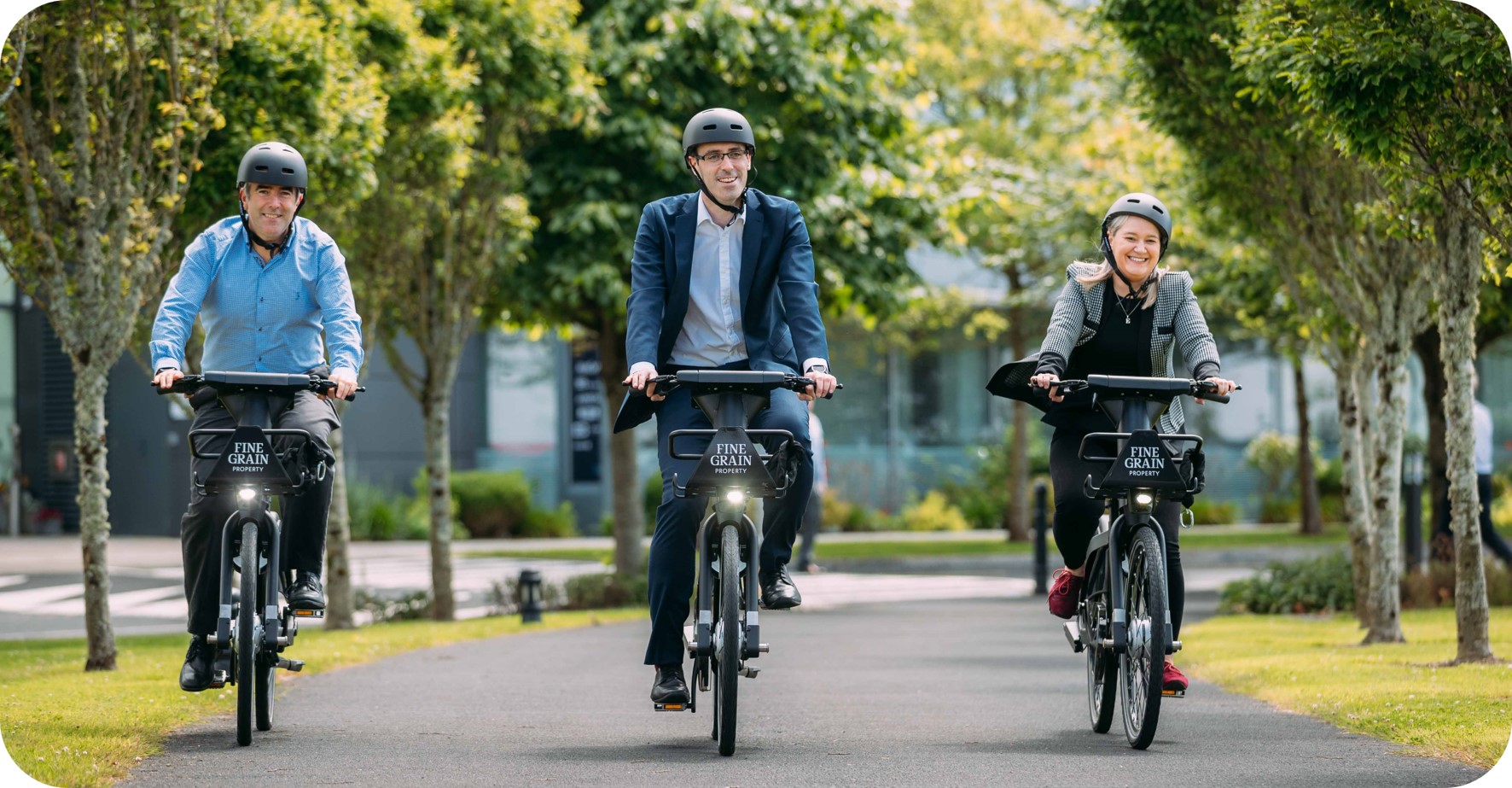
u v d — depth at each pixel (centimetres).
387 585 2816
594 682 1275
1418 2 985
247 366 920
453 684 1261
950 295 3941
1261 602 2120
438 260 2000
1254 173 1476
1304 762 837
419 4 1836
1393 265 1494
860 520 4638
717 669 905
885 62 2397
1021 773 802
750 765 834
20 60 1109
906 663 1469
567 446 4481
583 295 2309
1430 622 1822
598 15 2195
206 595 912
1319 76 1017
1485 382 5634
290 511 912
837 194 2252
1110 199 2284
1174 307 922
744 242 880
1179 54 1426
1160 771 809
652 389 838
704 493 841
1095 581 954
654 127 2130
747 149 876
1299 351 2511
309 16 1574
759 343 888
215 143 1437
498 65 1891
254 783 774
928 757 862
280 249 920
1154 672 858
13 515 4466
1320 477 5053
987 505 4750
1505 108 994
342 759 850
